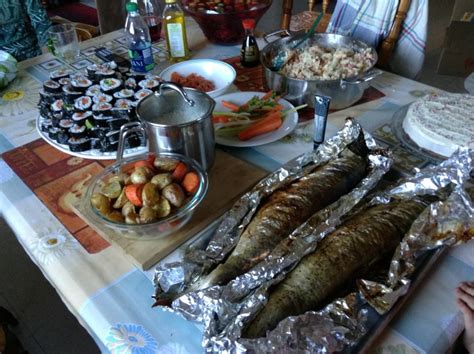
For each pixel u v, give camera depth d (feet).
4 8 5.62
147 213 2.14
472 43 8.09
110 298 2.08
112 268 2.24
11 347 3.89
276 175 2.57
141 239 2.29
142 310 2.02
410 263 1.97
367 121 3.37
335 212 2.23
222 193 2.64
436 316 1.93
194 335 1.90
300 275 1.91
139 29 4.17
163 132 2.50
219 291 1.82
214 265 2.08
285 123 3.32
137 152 3.04
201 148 2.68
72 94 3.18
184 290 1.97
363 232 2.07
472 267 2.14
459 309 1.95
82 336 4.24
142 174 2.27
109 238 2.33
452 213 2.13
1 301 4.65
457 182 2.30
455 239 2.08
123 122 2.98
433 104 3.11
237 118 3.28
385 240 2.06
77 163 3.05
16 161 3.11
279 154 3.09
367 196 2.41
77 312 2.10
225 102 3.58
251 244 2.11
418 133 2.92
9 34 5.81
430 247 2.06
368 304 1.86
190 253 2.16
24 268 5.00
